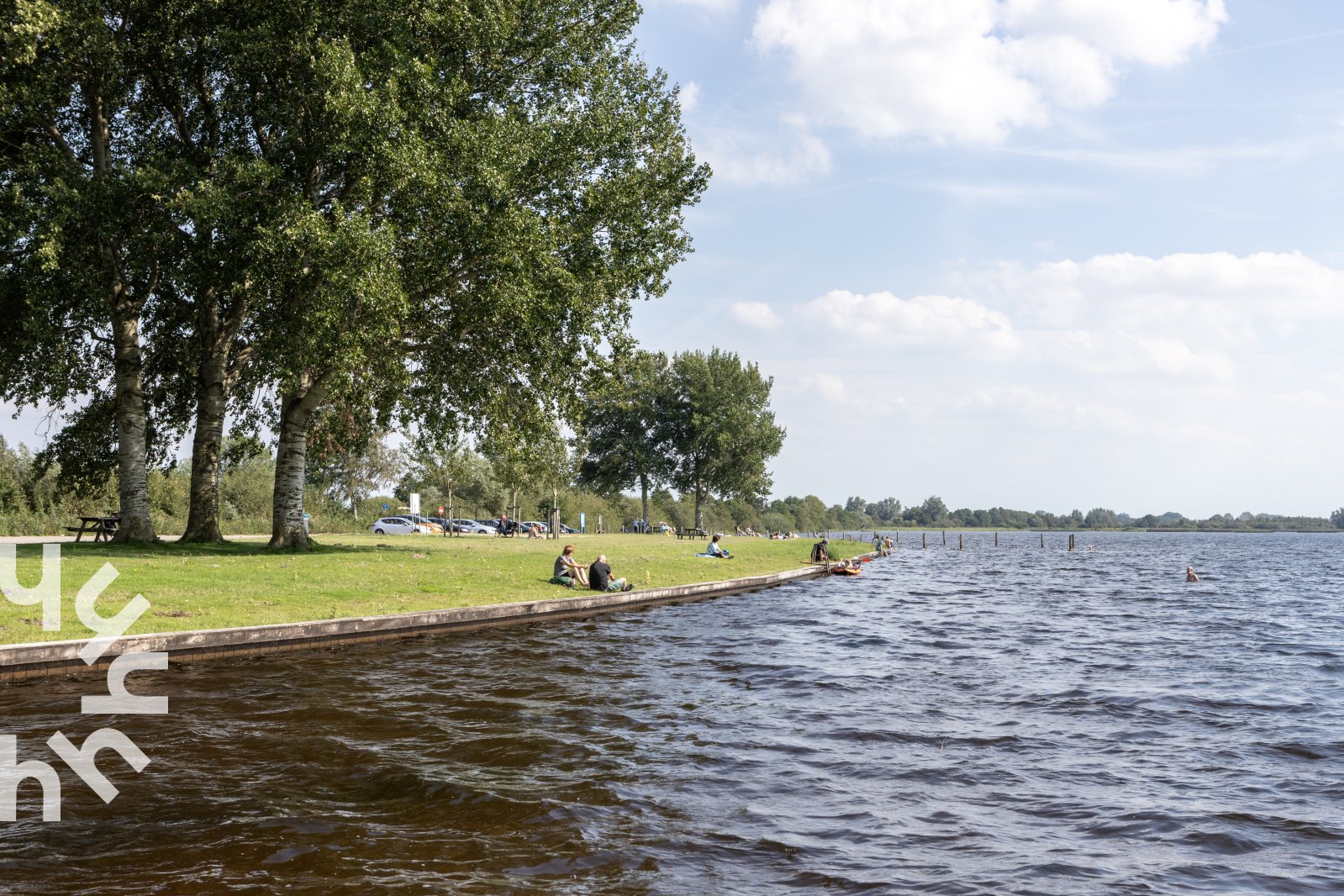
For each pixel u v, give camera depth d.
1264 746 10.39
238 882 5.71
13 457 49.22
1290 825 7.55
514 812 7.28
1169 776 9.05
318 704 11.13
